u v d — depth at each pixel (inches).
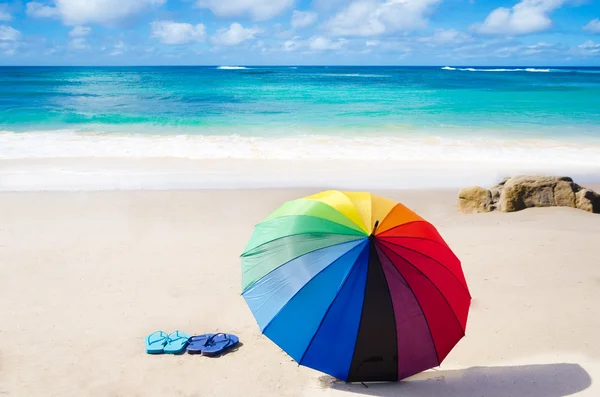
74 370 203.0
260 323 171.0
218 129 904.3
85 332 233.8
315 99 1450.5
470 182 546.3
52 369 203.2
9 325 238.1
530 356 217.3
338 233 175.8
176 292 277.6
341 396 184.9
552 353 219.5
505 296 277.4
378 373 171.3
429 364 174.9
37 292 273.9
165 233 373.7
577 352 219.9
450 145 761.6
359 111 1161.4
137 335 232.5
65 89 1836.9
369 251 170.6
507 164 637.3
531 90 1829.5
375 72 4350.4
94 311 254.4
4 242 348.8
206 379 198.7
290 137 821.2
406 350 170.4
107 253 332.8
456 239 366.6
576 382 194.7
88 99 1439.5
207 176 556.7
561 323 247.1
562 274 304.8
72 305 260.1
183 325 243.3
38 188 498.0
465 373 203.6
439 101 1390.3
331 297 166.6
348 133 865.5
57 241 352.8
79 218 405.4
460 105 1282.0
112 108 1213.1
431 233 187.6
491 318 253.4
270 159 652.1
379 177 563.2
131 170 579.2
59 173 559.5
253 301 176.4
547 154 700.7
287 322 167.9
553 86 2110.0
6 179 529.7
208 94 1619.1
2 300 263.4
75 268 307.6
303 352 165.5
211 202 456.8
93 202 450.9
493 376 200.1
